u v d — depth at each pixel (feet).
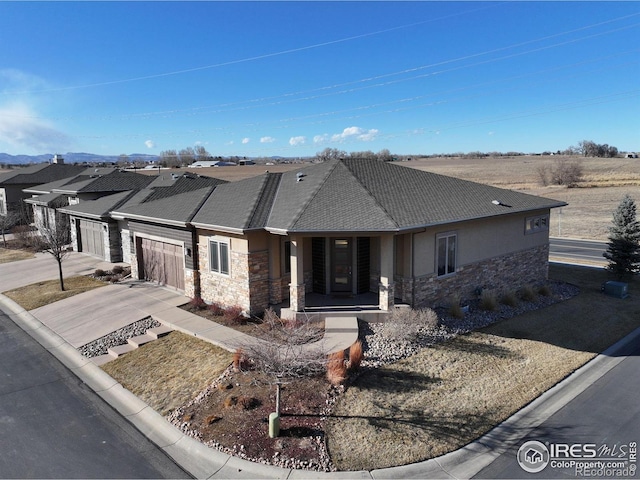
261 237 52.11
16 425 33.99
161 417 34.17
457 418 32.81
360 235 47.24
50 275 78.69
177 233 60.75
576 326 51.85
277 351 33.60
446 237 55.01
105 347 47.50
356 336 43.52
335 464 28.02
